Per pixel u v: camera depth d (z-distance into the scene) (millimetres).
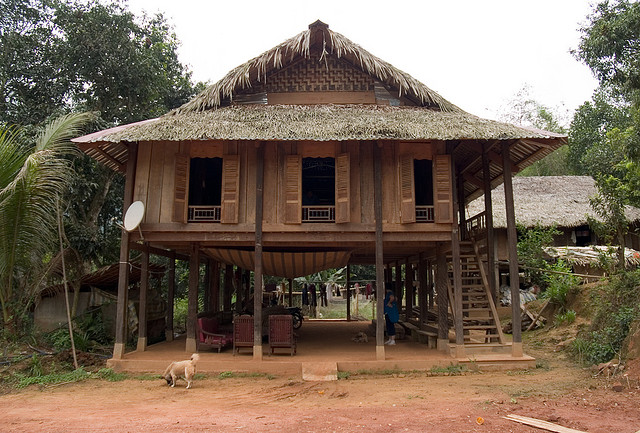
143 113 17891
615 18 15352
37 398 7871
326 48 12586
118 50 16188
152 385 8906
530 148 11305
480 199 21469
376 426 5648
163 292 20516
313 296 23922
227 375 9625
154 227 10594
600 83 16469
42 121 15547
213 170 14883
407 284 15906
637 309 9547
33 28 16750
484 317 11617
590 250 16266
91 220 16797
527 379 8898
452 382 8812
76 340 11961
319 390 8336
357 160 10961
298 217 10555
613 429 5352
